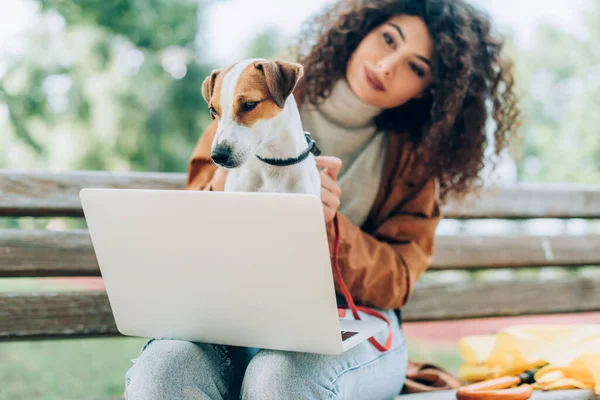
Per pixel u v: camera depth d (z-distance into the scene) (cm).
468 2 195
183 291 128
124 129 787
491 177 211
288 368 129
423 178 185
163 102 817
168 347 133
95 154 775
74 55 747
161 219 121
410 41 177
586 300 244
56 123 758
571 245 243
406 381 182
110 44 757
